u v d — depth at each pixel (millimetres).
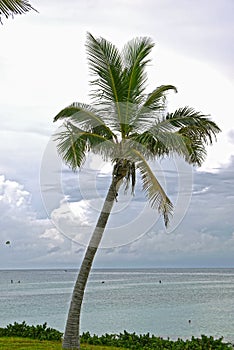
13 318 35500
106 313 38719
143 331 27719
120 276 181000
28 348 14945
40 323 31984
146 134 13273
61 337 17078
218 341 15328
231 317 35188
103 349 15422
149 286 92312
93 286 94250
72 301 14562
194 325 30469
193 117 14414
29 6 8039
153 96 14844
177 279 139375
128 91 14750
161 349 15266
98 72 14805
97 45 14828
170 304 47531
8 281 127062
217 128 14844
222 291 71938
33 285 100312
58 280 134125
